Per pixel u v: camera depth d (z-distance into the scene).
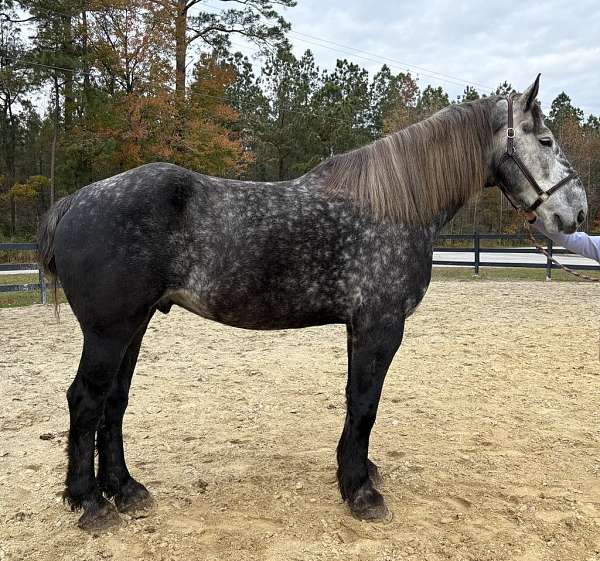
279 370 5.70
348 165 2.93
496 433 4.02
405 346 6.77
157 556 2.53
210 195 2.76
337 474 3.06
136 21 20.44
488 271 16.39
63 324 8.20
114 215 2.63
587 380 5.33
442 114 3.09
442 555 2.53
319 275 2.78
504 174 3.08
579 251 3.19
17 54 25.19
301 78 36.12
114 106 20.08
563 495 3.08
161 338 7.28
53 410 4.44
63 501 2.81
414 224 2.90
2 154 32.28
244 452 3.70
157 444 3.81
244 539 2.65
